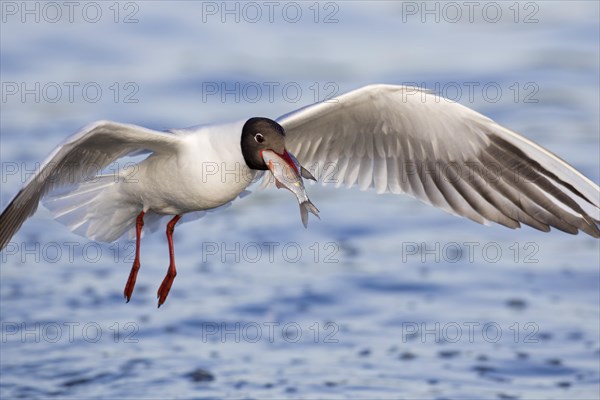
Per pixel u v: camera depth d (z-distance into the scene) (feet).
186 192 30.63
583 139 61.98
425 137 32.27
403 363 38.78
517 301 44.29
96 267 48.37
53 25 81.56
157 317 43.14
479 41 80.74
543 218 31.50
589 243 50.78
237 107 66.74
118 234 32.91
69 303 44.29
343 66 74.79
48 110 66.13
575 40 80.53
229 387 36.78
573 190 30.81
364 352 39.75
